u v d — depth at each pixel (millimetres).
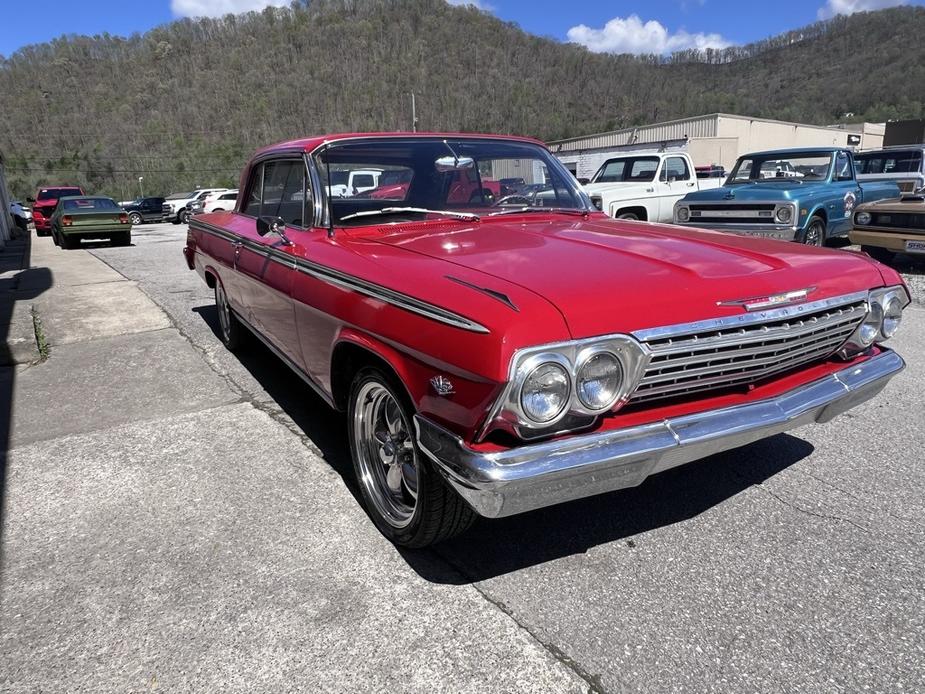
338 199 3182
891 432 3664
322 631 2129
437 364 2051
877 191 11312
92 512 2902
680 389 2205
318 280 2854
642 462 2072
